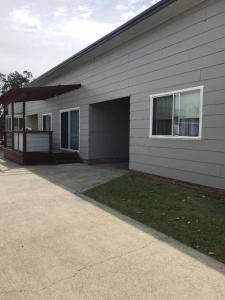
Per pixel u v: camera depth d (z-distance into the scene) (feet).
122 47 36.32
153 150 31.48
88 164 45.55
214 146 24.34
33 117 76.23
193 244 15.37
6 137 56.80
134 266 13.34
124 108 47.85
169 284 11.85
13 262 13.93
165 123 29.86
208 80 24.81
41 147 46.85
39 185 30.71
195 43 25.98
